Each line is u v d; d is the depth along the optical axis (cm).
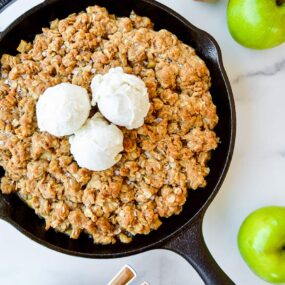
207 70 63
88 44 62
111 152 58
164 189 62
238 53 72
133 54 62
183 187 62
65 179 61
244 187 73
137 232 63
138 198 62
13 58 63
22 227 62
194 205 65
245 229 68
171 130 62
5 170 64
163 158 62
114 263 73
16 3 71
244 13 65
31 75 62
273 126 72
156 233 64
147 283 69
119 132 58
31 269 72
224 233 73
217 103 66
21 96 62
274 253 66
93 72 61
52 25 65
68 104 57
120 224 62
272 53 72
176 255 73
